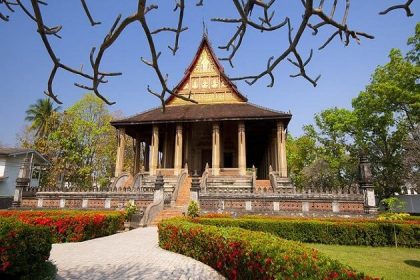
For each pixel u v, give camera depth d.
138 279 6.96
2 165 35.31
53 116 42.03
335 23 2.08
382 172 33.81
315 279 3.78
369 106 32.06
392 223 13.31
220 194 20.11
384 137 33.56
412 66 27.50
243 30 2.37
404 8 1.95
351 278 3.63
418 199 31.83
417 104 25.73
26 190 24.22
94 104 41.41
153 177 29.02
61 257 9.38
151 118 30.77
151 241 12.71
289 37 2.27
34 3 1.85
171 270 7.80
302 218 15.87
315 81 2.44
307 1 1.95
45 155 39.16
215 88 34.25
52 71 2.16
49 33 2.01
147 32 2.07
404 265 8.99
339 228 13.37
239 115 29.17
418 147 26.62
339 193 18.77
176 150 29.81
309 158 45.28
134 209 18.03
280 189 21.09
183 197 23.14
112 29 1.97
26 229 6.52
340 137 38.56
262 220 14.06
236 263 6.43
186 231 9.68
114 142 43.41
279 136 28.95
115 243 12.20
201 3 2.35
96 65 2.12
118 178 26.89
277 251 5.06
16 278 6.33
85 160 40.81
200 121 29.66
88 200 22.62
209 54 35.06
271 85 2.57
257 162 45.94
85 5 2.00
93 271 7.68
